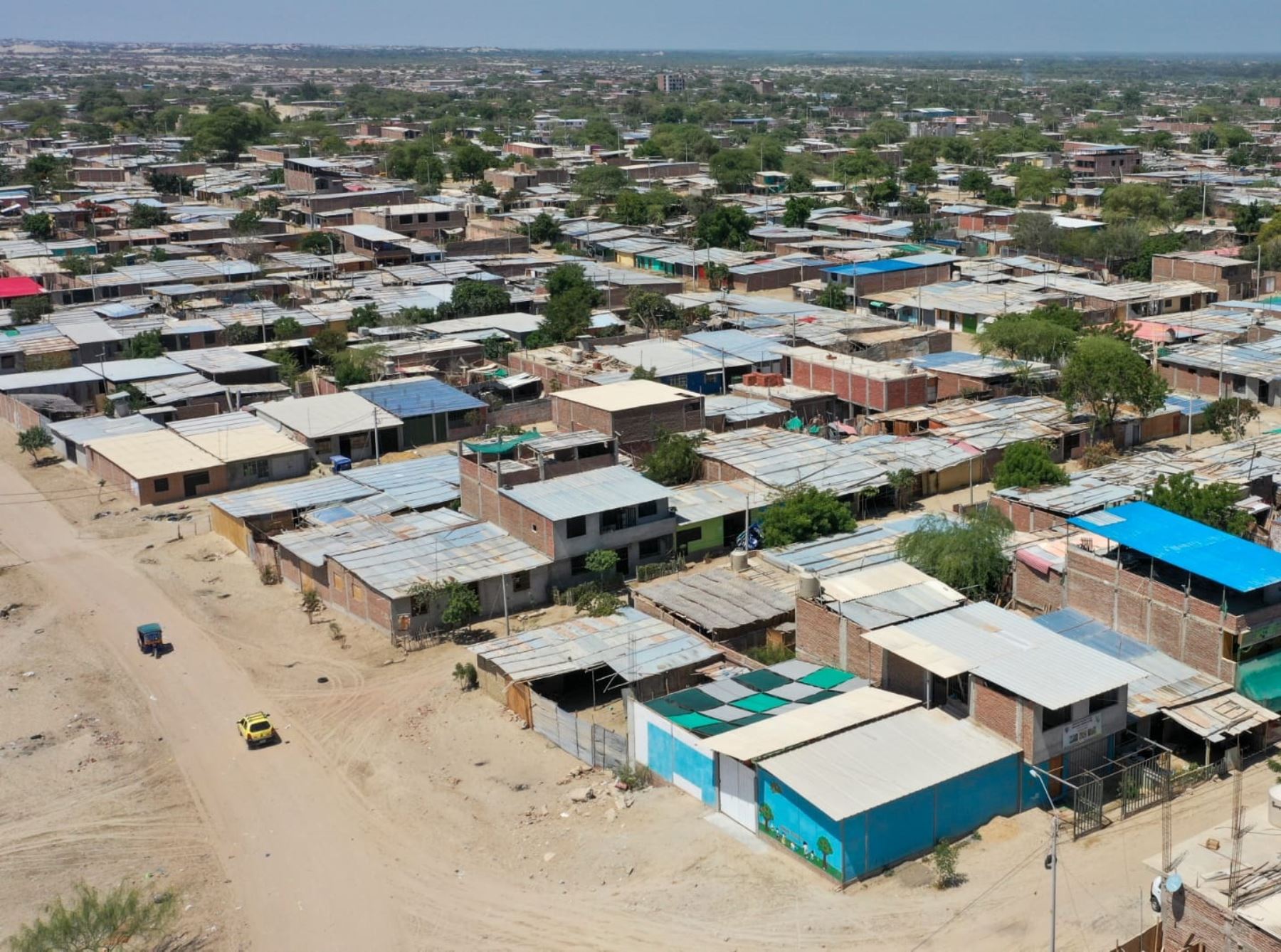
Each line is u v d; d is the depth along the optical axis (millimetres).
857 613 64500
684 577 76625
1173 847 45562
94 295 163000
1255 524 76312
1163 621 62844
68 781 61688
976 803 53719
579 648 67750
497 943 49094
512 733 64250
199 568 87750
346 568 77812
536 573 79250
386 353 129375
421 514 88250
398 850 55469
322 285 169250
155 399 120688
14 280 163750
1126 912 48406
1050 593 69625
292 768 62375
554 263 181750
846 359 119062
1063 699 53719
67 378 125812
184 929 50719
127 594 83625
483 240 195875
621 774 59500
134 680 71812
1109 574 65438
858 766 53156
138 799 60125
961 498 95438
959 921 48312
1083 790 54750
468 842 55719
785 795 52531
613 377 118312
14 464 111750
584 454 88375
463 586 75375
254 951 49406
